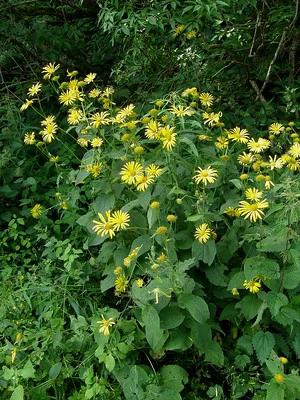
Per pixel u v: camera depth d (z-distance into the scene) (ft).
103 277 3.56
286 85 5.13
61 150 4.61
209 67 5.09
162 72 5.22
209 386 3.05
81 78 5.51
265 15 5.05
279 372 2.52
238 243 3.00
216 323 2.99
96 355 2.86
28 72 5.86
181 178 3.14
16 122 4.73
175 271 2.71
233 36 5.04
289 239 2.69
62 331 3.09
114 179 3.05
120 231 3.08
